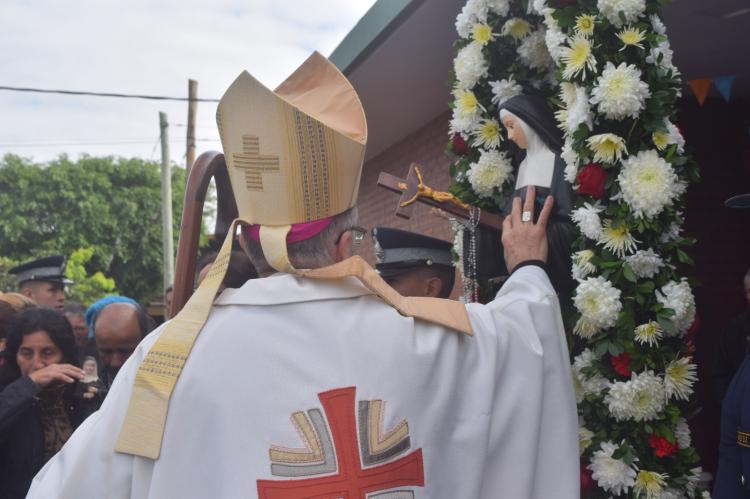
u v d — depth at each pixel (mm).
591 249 1975
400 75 4840
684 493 2016
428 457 1252
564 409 1534
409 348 1293
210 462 1192
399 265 2768
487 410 1342
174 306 1489
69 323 2832
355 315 1306
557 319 1605
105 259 32312
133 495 1191
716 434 4520
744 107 4773
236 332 1258
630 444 1947
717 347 4039
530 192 1936
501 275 2215
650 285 1922
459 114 2457
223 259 1325
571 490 1493
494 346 1414
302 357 1246
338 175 1353
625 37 1971
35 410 2600
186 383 1220
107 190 33312
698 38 3768
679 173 2064
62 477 1227
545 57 2373
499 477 1391
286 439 1190
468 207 2029
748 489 2529
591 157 1956
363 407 1224
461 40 2578
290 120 1327
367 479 1189
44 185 32750
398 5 3936
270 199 1349
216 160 1504
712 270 4617
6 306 3338
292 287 1315
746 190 4730
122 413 1233
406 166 6352
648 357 1922
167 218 17156
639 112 1962
